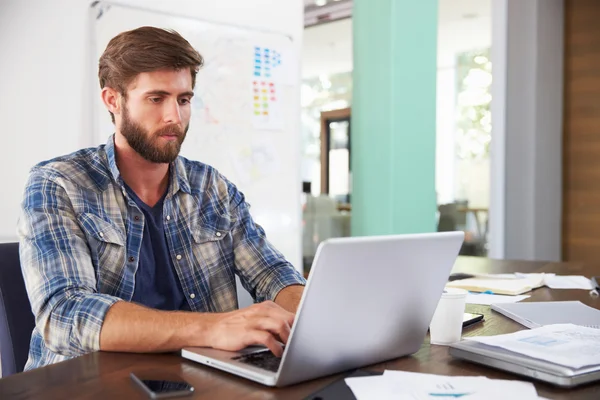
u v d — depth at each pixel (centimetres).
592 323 121
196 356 96
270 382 84
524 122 461
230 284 161
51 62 233
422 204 359
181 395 80
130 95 145
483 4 496
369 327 92
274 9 294
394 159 340
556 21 481
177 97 147
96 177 145
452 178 571
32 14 229
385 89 339
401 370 94
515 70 462
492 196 476
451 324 110
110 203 145
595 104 486
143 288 147
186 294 153
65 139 236
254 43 286
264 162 292
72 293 114
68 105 236
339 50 439
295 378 85
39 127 231
